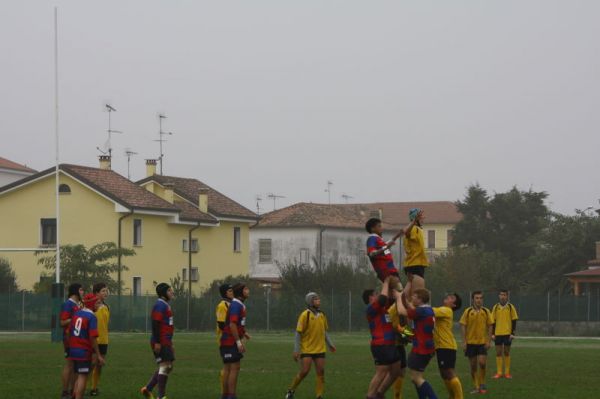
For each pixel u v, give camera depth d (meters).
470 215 154.00
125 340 66.31
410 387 34.44
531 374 39.78
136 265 97.81
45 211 98.25
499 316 38.19
